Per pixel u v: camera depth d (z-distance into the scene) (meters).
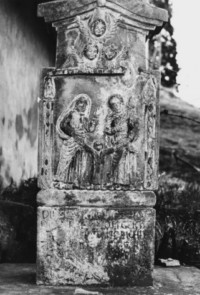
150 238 4.91
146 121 4.96
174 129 15.72
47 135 4.94
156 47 15.61
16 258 5.86
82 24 4.95
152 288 4.84
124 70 4.91
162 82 18.41
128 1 4.92
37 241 4.86
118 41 4.95
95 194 4.89
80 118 4.93
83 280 4.86
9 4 7.42
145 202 4.93
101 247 4.87
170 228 6.15
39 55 9.58
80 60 4.95
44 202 4.88
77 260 4.87
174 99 16.92
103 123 4.94
